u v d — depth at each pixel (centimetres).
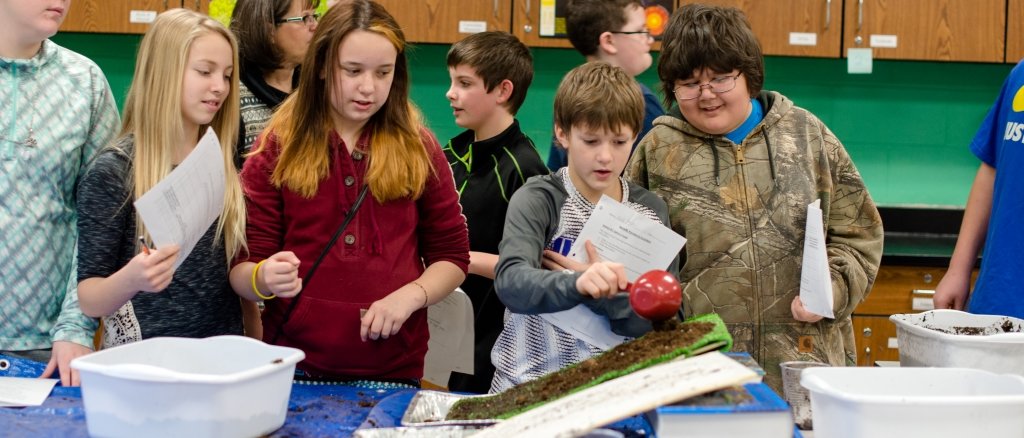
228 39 163
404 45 163
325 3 229
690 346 116
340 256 158
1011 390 115
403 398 138
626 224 154
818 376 121
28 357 171
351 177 161
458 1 343
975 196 219
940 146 383
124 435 115
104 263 153
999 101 214
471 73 224
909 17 342
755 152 180
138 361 128
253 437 119
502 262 151
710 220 179
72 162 175
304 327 158
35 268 170
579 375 123
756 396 108
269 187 162
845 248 180
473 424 118
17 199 168
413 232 167
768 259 178
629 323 149
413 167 163
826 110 384
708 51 170
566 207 161
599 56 270
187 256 158
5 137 168
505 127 230
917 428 105
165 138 157
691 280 180
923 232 370
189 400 113
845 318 185
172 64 156
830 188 181
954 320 153
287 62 215
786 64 381
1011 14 342
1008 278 200
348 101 155
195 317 162
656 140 186
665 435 103
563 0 342
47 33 170
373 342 159
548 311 143
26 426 124
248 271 157
